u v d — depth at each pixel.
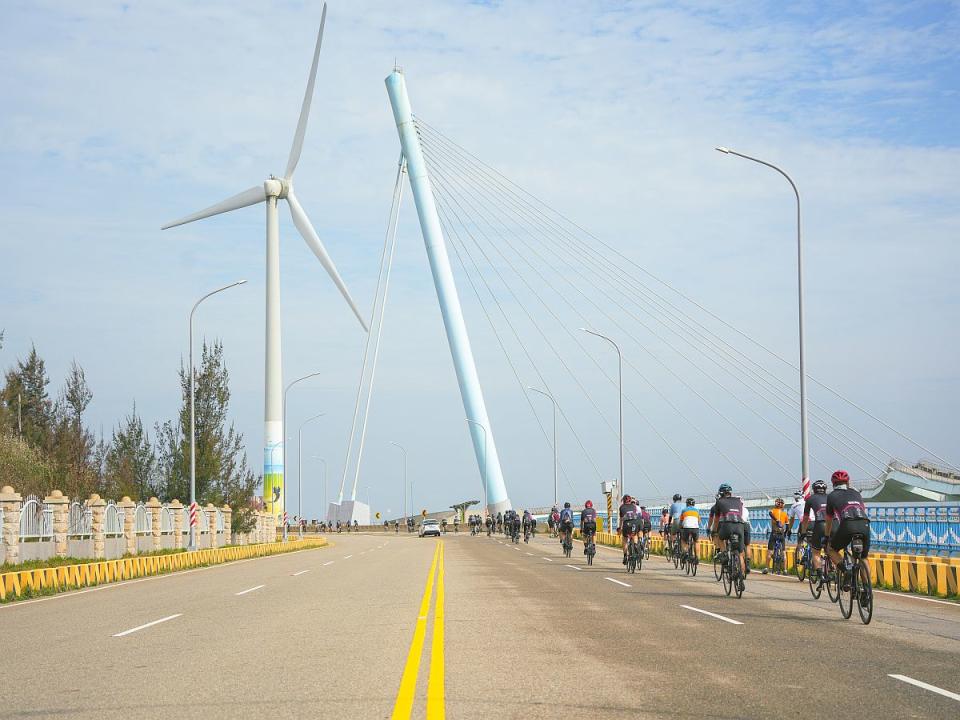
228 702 8.50
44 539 31.98
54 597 22.59
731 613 15.41
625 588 21.05
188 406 52.22
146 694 8.97
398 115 80.00
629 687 8.96
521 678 9.49
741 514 18.55
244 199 58.38
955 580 18.17
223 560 42.03
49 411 56.12
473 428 79.06
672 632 12.97
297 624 14.56
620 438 53.28
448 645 11.89
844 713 7.79
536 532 79.12
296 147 58.75
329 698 8.60
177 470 51.62
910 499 63.47
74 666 10.80
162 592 22.78
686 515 25.69
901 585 20.14
